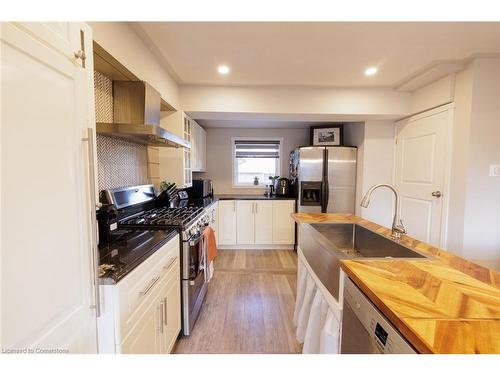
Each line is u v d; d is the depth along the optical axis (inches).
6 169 23.7
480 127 92.4
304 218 86.7
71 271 33.2
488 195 93.2
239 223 162.7
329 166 152.9
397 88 120.9
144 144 101.7
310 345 58.6
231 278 119.5
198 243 86.7
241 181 196.1
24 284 25.6
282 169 193.3
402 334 28.0
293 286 111.2
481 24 69.8
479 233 93.9
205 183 159.8
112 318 40.4
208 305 94.8
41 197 27.9
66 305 32.2
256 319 86.0
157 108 87.9
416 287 34.9
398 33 74.7
